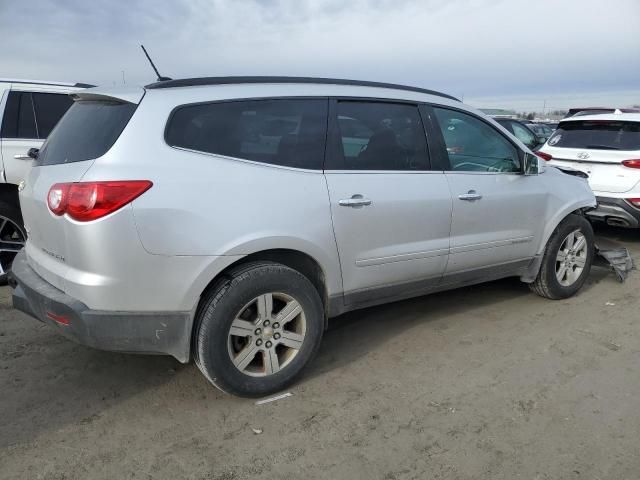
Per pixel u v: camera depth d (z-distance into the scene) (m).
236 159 2.99
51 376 3.40
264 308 3.04
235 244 2.88
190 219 2.77
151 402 3.13
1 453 2.64
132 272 2.69
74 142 3.01
